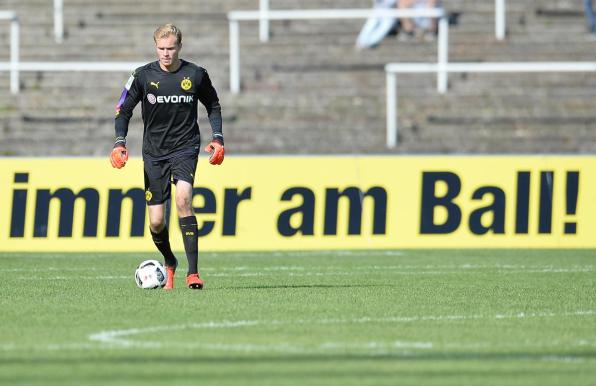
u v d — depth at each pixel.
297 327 28.33
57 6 88.94
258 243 57.88
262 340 26.20
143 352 24.48
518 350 25.03
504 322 29.72
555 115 80.56
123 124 35.44
